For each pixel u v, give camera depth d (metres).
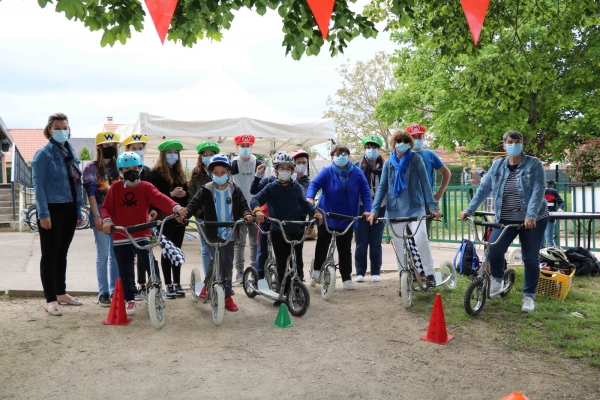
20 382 4.14
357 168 7.12
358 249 7.50
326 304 6.43
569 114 21.22
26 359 4.60
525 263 6.14
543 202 6.00
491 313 6.08
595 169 20.84
